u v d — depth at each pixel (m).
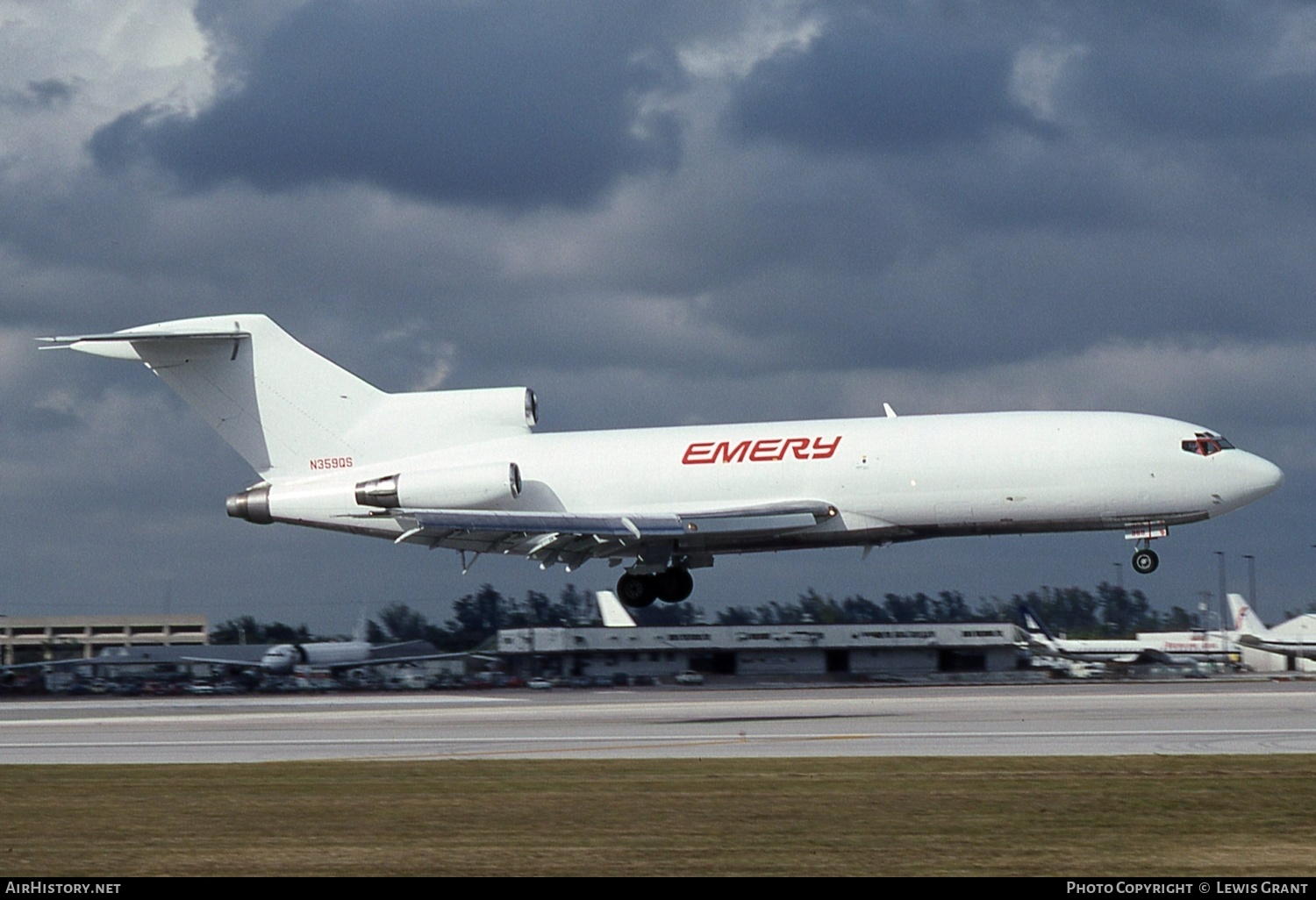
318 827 68.81
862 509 156.25
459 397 174.12
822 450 158.12
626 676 198.75
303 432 175.38
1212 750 92.69
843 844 62.84
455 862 60.06
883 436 157.25
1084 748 94.06
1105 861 58.81
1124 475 150.25
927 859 59.56
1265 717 113.56
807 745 99.62
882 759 90.44
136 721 134.88
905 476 154.62
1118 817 68.31
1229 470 149.25
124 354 175.38
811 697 146.12
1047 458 151.62
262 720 131.12
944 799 74.00
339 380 175.62
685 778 83.50
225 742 111.00
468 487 163.62
